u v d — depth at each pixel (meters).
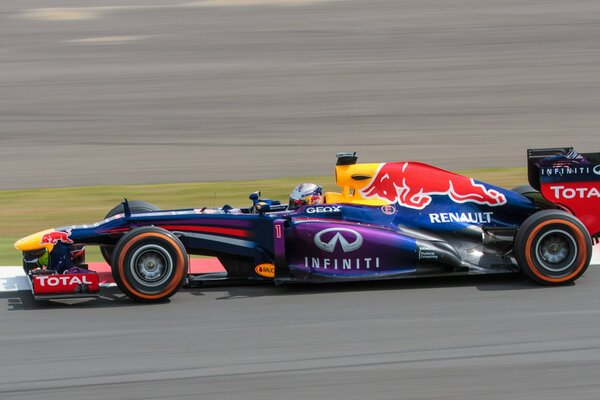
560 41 91.81
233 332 22.77
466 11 110.88
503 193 28.19
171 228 26.95
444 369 19.81
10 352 21.58
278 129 64.25
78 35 105.69
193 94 76.50
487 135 60.09
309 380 19.39
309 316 24.03
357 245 26.98
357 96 74.12
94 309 25.23
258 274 27.23
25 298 26.73
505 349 20.95
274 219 27.23
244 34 102.69
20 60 92.62
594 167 28.00
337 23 106.75
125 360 20.84
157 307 25.31
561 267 26.33
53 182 50.78
